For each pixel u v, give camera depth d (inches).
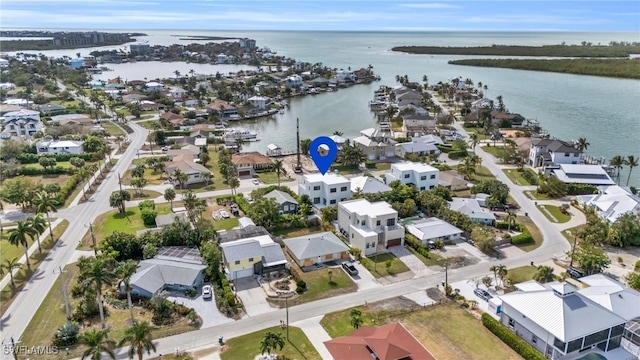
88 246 3481.8
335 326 2566.4
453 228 3693.4
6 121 6889.8
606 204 4077.3
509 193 4704.7
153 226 3841.0
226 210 4232.3
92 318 2620.6
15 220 3988.7
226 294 2758.4
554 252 3452.3
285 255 3405.5
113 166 5551.2
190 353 2332.7
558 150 5359.3
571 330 2234.3
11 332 2484.0
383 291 2930.6
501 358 2315.5
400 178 4675.2
